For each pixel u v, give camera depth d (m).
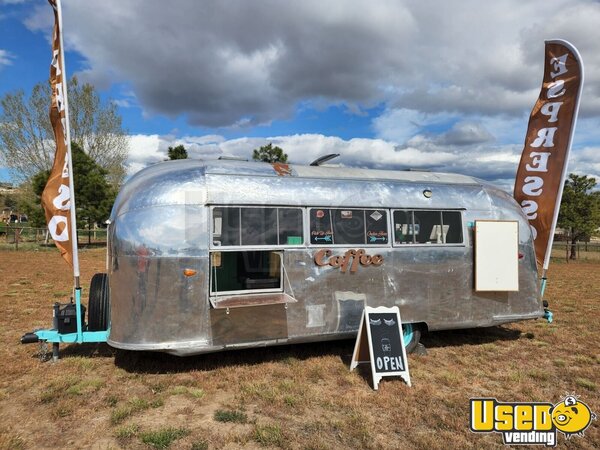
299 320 5.25
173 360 5.41
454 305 6.05
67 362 5.23
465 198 6.29
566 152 7.09
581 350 6.36
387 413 4.19
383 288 5.66
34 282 11.54
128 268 4.75
